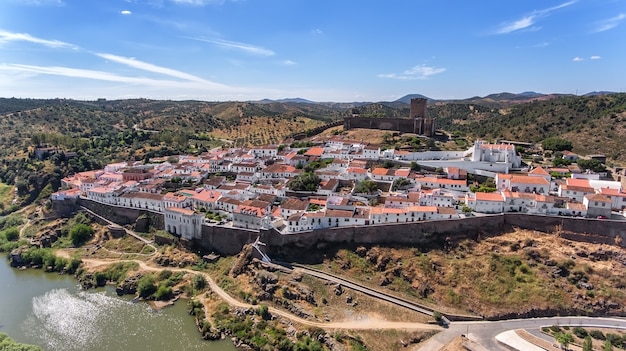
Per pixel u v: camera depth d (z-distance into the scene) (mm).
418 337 121562
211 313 138750
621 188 168000
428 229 154750
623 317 126438
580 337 118250
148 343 125188
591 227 147750
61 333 131125
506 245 148500
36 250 186625
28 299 153500
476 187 186125
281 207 174625
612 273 134250
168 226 189000
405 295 137875
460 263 144000
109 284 165250
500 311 129000
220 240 171625
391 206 168750
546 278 136375
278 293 140500
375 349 118250
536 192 175125
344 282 143125
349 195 185000
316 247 157375
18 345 106875
